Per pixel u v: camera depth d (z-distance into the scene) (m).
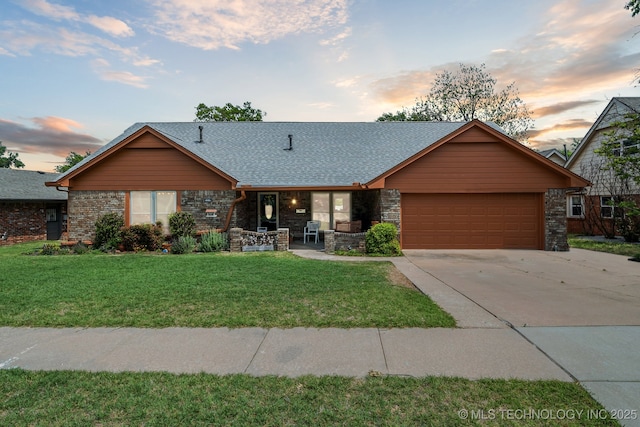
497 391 2.85
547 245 12.20
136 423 2.47
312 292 5.99
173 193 13.27
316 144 15.90
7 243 16.16
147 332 4.24
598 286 6.74
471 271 8.29
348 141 16.14
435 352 3.63
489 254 11.29
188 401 2.73
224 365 3.37
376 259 10.23
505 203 12.47
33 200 16.92
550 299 5.75
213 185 13.23
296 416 2.54
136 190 13.16
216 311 4.98
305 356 3.55
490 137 12.20
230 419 2.51
